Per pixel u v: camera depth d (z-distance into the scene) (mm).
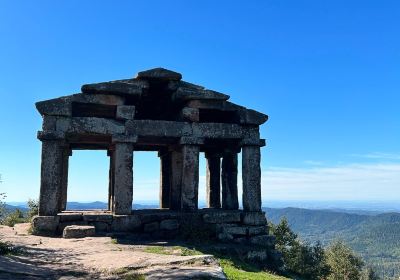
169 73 20500
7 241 14398
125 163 19141
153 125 19719
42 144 18406
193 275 9438
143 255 12273
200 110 21219
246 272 13984
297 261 57688
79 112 20672
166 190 27375
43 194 18141
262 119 21016
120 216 18484
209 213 19375
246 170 20609
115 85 19391
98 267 10570
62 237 16891
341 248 69938
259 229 19625
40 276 9414
